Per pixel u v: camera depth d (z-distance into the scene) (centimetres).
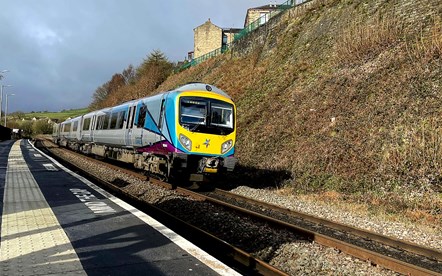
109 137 1986
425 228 905
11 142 4988
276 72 2428
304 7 2700
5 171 1514
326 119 1650
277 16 2903
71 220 702
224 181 1642
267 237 762
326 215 1038
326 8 2456
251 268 600
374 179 1238
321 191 1332
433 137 1166
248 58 2984
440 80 1332
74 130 3145
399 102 1392
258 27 3094
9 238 585
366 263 635
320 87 1864
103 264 480
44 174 1422
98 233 617
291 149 1669
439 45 1434
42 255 509
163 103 1355
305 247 695
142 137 1508
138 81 6397
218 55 4012
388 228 903
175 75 5109
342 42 1997
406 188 1142
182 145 1256
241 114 2311
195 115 1291
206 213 953
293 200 1230
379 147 1314
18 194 975
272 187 1481
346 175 1327
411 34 1664
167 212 911
